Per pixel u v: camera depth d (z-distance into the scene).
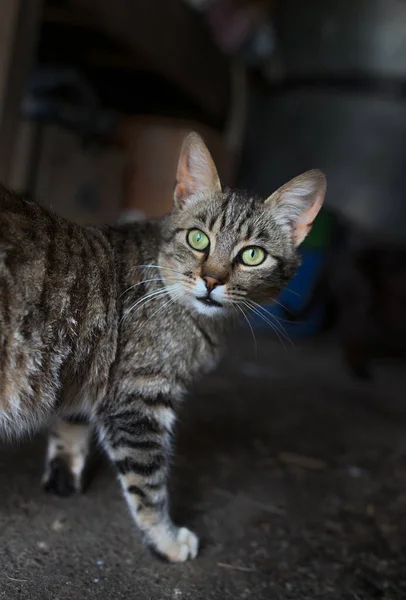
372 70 1.37
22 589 0.40
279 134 1.42
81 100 0.99
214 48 1.29
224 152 1.41
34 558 0.43
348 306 1.01
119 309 0.45
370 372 1.05
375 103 1.37
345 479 0.62
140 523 0.45
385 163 1.38
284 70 1.41
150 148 1.13
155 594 0.42
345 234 1.17
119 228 0.49
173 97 1.23
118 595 0.41
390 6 1.34
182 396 0.48
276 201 0.49
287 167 1.42
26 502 0.49
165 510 0.45
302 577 0.46
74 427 0.49
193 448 0.63
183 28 1.13
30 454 0.56
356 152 1.38
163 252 0.48
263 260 0.48
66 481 0.50
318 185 0.49
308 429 0.73
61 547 0.44
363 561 0.48
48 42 0.97
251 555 0.47
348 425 0.77
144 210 1.14
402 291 0.99
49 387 0.42
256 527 0.51
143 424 0.45
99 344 0.44
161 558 0.45
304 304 1.12
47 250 0.41
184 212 0.48
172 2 1.07
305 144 1.41
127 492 0.45
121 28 0.93
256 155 1.44
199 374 0.49
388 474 0.64
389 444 0.72
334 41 1.37
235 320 0.50
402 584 0.46
